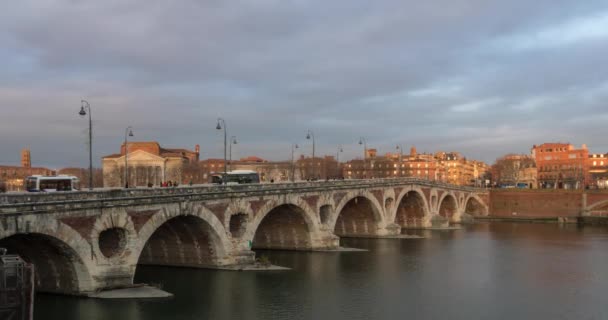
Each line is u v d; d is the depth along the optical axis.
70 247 53.78
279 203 86.44
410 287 72.19
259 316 57.53
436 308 62.12
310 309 60.72
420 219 153.00
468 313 60.41
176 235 75.88
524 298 66.88
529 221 176.50
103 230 57.19
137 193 60.81
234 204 76.25
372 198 120.62
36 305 55.25
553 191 180.12
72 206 53.31
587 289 71.75
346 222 128.75
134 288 60.34
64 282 58.00
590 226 159.75
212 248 75.62
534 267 86.88
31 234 51.44
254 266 78.81
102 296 57.06
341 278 76.94
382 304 63.50
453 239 124.31
